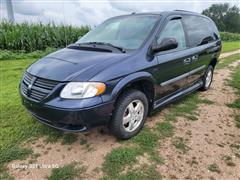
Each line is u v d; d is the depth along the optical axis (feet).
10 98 14.46
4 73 21.30
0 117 11.70
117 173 7.88
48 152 8.98
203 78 16.24
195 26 14.23
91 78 8.04
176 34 12.01
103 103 8.11
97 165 8.26
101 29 12.69
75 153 8.93
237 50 51.47
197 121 11.87
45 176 7.76
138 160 8.54
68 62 9.07
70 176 7.73
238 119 12.27
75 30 40.70
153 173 7.91
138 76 9.14
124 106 9.08
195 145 9.64
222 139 10.20
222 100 15.17
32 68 9.70
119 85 8.51
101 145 9.45
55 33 37.83
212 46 16.01
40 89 8.48
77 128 8.26
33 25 37.52
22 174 7.84
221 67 27.14
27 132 10.29
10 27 36.37
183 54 12.06
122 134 9.46
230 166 8.43
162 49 9.98
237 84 19.27
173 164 8.41
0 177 7.68
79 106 7.75
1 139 9.68
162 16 11.50
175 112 12.85
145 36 10.44
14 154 8.76
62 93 8.01
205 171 8.12
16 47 34.60
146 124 11.29
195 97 15.62
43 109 8.34
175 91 12.53
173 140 9.95
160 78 10.59
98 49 10.15
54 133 10.25
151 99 10.73
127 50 9.89
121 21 12.37
